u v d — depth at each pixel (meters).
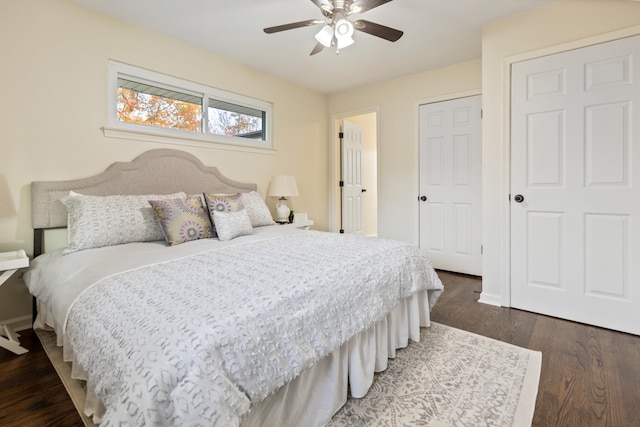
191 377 0.80
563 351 1.89
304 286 1.25
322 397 1.31
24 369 1.69
